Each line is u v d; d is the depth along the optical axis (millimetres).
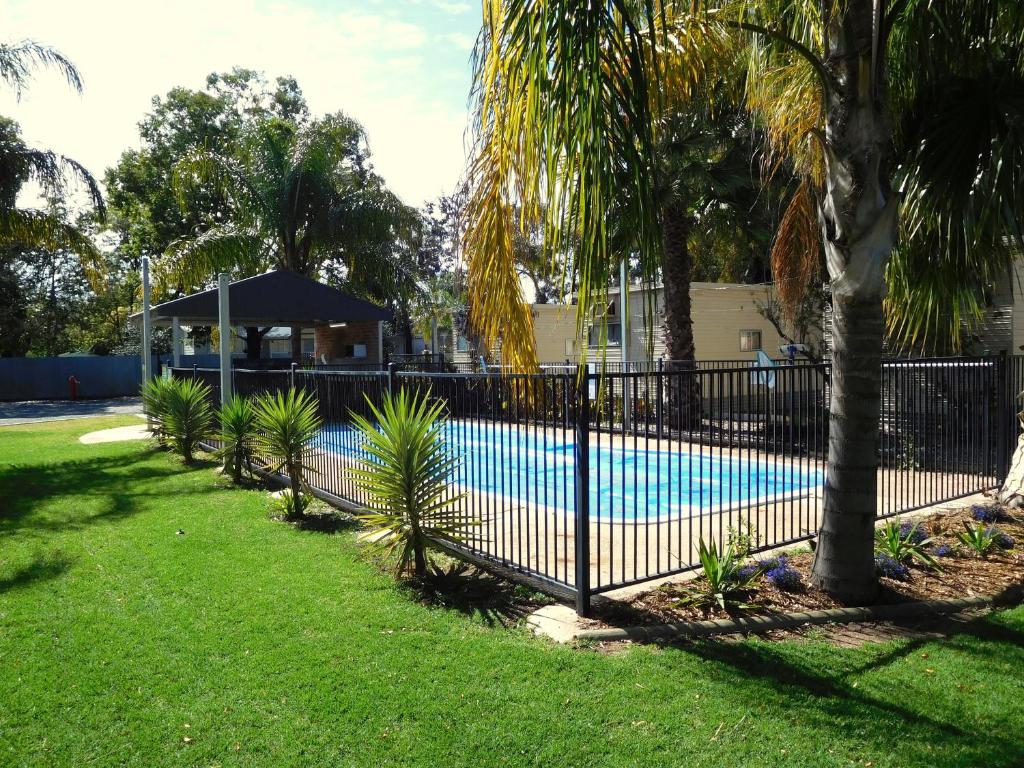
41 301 38656
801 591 4871
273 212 21438
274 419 7617
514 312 4688
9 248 34281
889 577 5176
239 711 3398
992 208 4930
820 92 5688
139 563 5852
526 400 4910
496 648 4047
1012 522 6676
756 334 20547
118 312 41094
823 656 3947
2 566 5828
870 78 4398
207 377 12875
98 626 4484
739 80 7367
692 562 5547
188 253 19781
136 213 31219
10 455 12805
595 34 3391
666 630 4250
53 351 39094
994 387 8016
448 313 29344
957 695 3492
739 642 4129
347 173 22812
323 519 7328
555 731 3178
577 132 3391
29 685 3699
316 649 4082
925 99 5367
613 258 3713
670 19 5176
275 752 3053
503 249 4617
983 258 5887
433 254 32094
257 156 21578
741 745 3057
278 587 5184
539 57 3408
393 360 21156
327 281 27969
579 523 4492
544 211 3754
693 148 12891
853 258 4605
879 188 4531
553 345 23031
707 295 19594
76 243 17125
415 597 4961
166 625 4488
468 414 5875
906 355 11469
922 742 3076
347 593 5035
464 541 5406
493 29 3852
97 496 8805
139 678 3762
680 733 3156
